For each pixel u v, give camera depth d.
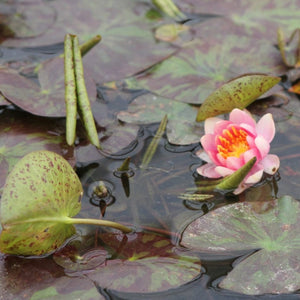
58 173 2.06
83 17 2.42
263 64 2.30
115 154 2.19
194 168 2.17
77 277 2.03
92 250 2.06
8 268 2.04
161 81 2.29
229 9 2.44
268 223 2.07
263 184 2.13
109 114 2.24
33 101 2.21
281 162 2.16
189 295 2.02
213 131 2.19
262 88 2.18
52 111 2.20
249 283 2.01
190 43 2.36
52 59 2.29
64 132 2.19
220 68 2.30
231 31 2.38
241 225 2.07
